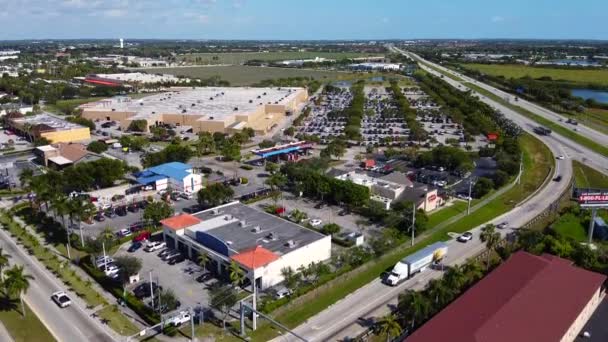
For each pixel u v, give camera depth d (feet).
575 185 508.12
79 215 352.49
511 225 403.75
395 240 358.84
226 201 444.96
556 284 253.44
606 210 435.12
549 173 554.46
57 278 309.83
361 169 559.38
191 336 247.29
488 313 225.97
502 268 271.49
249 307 239.30
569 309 236.02
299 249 317.01
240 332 252.83
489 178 529.86
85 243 356.59
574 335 240.32
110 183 488.44
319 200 466.29
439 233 388.57
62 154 579.89
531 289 245.04
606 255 324.39
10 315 266.57
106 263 324.80
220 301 268.21
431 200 436.76
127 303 278.46
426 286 295.69
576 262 313.94
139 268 303.89
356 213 432.66
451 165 554.46
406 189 445.78
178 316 258.37
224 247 312.29
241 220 366.43
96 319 264.11
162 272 317.42
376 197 442.09
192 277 311.88
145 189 480.23
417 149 630.74
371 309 277.03
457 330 216.33
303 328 258.16
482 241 353.72
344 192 430.20
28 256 341.41
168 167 513.45
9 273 260.83
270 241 329.11
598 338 240.53
